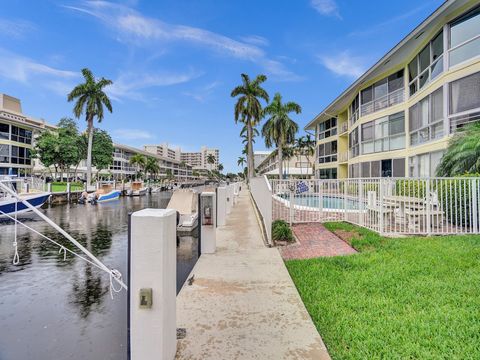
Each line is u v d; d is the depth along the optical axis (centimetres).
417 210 756
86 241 1125
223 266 448
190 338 245
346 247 625
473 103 1028
